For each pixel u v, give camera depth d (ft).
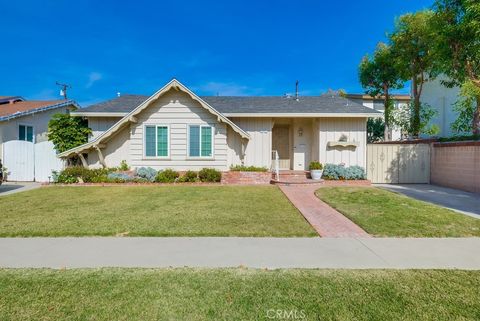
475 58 37.06
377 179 47.93
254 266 13.56
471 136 40.19
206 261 14.16
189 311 9.78
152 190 36.45
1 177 45.03
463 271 12.94
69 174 42.06
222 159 45.32
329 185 41.27
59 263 13.83
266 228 19.75
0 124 51.19
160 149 45.24
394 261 14.17
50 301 10.34
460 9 35.91
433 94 70.33
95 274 12.57
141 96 58.54
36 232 18.53
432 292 11.02
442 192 37.32
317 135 49.06
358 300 10.45
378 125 94.89
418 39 62.39
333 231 19.24
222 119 43.80
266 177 43.55
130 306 10.04
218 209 25.44
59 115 48.93
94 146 43.96
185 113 45.09
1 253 15.14
